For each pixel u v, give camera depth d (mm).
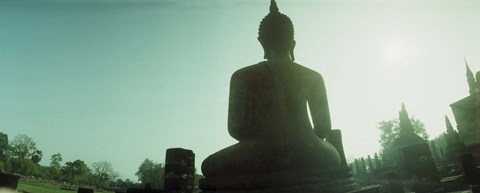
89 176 88812
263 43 5953
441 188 13492
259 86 5152
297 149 4492
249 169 4395
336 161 4836
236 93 5266
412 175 16125
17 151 84062
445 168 23391
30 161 75875
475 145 29109
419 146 16375
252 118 5035
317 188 4223
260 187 4156
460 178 13875
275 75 5184
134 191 12539
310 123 5137
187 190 11922
